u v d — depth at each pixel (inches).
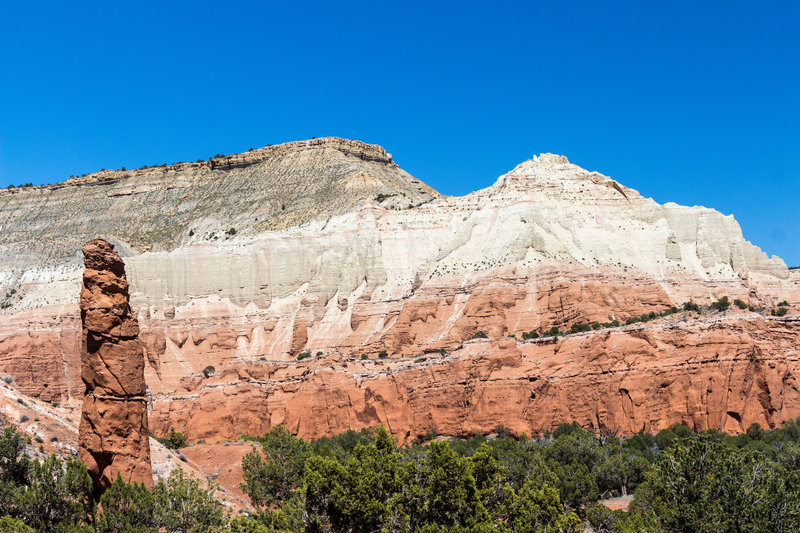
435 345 5590.6
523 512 2242.9
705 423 4552.2
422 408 4987.7
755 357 4726.9
